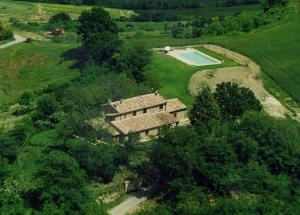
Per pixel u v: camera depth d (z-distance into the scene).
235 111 155.88
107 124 155.00
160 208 120.94
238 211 119.25
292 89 192.88
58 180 117.94
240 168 133.62
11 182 123.62
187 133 132.25
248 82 196.12
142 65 192.25
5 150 138.50
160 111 165.00
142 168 136.75
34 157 141.25
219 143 131.88
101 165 132.38
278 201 126.12
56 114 165.00
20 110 182.38
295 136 141.62
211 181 128.38
